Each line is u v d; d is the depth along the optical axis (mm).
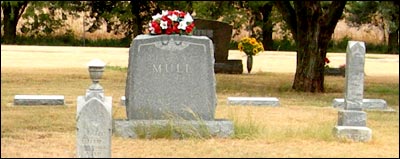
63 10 47531
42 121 12914
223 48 27453
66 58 33625
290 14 21266
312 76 20797
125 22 47219
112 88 20312
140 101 11258
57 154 9711
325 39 20859
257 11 47938
